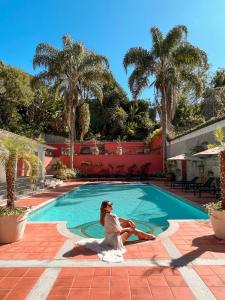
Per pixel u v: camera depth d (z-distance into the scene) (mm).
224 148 6414
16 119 31078
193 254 5141
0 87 27656
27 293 3770
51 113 34969
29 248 5633
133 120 39500
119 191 18156
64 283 4043
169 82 22438
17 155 6547
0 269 4574
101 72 24312
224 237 5961
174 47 23219
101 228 8383
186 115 36000
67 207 12523
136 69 23453
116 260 4871
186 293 3707
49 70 23172
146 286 3920
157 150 30156
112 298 3604
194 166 20016
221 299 3547
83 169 28391
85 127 26000
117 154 29219
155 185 19766
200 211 10211
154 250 5418
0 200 11594
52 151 30938
